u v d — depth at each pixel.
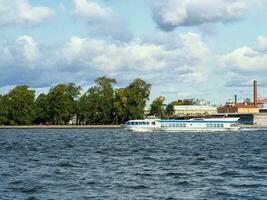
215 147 122.31
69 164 76.00
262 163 77.31
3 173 63.72
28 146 131.38
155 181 55.88
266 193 47.31
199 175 61.31
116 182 55.03
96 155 96.44
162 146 127.06
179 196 46.19
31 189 49.78
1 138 182.00
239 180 56.59
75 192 48.25
